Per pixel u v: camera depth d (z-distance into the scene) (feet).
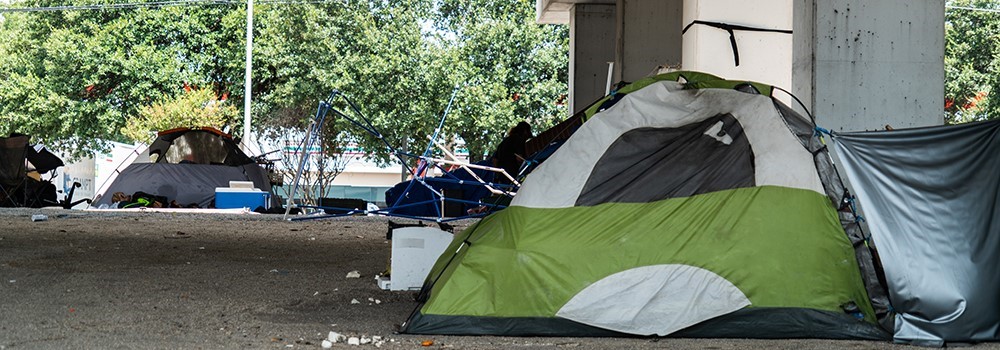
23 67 110.73
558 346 16.93
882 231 18.24
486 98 102.42
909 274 17.92
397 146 103.96
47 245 33.19
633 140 19.80
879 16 26.37
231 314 19.92
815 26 26.37
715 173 19.15
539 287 18.06
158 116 99.04
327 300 22.33
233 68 107.96
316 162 70.79
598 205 19.01
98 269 26.76
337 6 106.01
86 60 105.81
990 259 18.08
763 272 18.04
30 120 107.04
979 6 110.63
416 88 102.42
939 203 18.38
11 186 62.18
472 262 18.66
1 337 16.51
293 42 105.50
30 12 112.27
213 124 99.66
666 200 18.89
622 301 17.89
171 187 66.74
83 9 109.19
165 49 108.06
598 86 71.31
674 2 57.93
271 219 52.13
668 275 17.99
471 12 109.09
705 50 36.11
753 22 35.83
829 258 18.26
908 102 26.40
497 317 17.99
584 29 71.41
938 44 26.40
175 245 34.86
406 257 24.21
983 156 18.66
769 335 17.93
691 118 19.97
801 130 19.27
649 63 58.39
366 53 103.91
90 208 64.49
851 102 26.37
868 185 18.53
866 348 17.08
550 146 22.74
